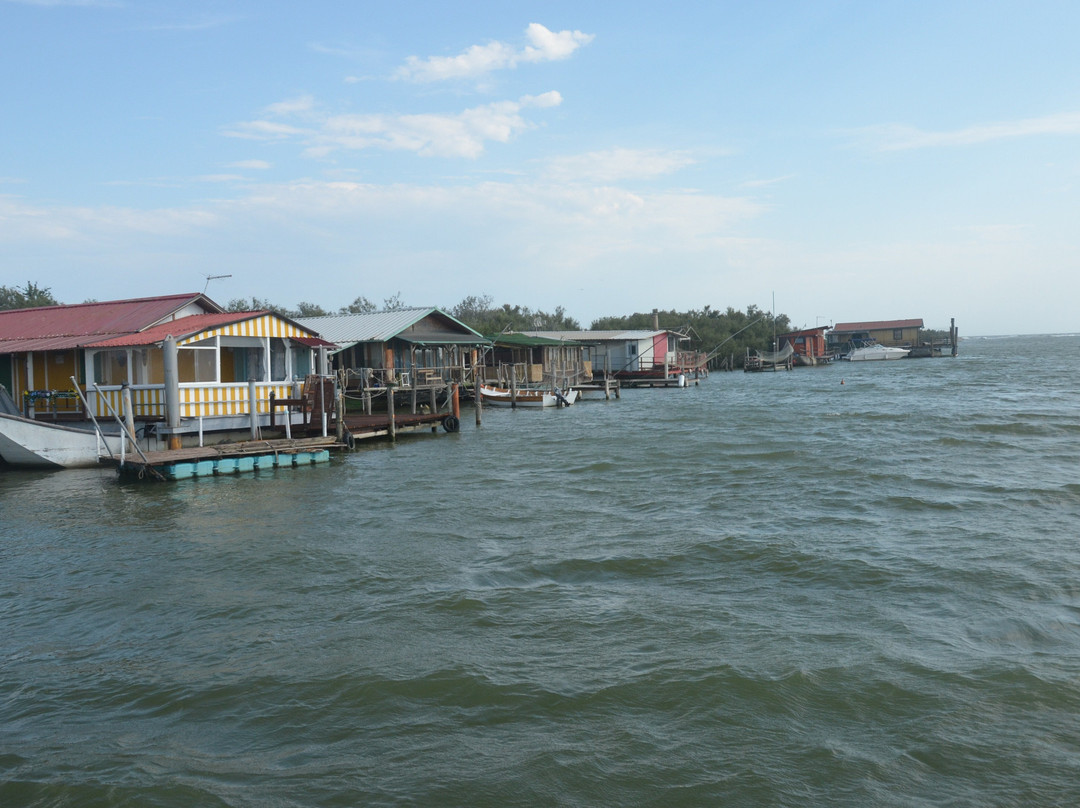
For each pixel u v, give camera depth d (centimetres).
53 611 1130
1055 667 898
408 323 4225
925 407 4044
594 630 1032
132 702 854
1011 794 675
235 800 678
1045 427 3056
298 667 929
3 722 816
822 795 678
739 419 3691
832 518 1623
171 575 1285
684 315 11431
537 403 4694
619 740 764
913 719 792
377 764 730
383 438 3109
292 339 2680
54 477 2166
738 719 798
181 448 2291
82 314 2989
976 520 1578
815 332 10762
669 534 1515
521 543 1464
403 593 1184
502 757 739
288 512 1736
